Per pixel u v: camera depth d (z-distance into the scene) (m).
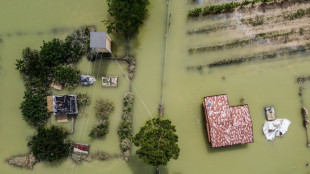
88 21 30.81
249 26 30.52
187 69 30.45
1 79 30.81
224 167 30.00
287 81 30.39
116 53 30.45
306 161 30.06
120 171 30.05
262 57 30.41
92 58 30.25
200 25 30.59
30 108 29.05
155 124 27.03
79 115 30.14
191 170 29.94
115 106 30.22
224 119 28.03
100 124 29.55
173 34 30.58
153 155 25.28
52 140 28.56
